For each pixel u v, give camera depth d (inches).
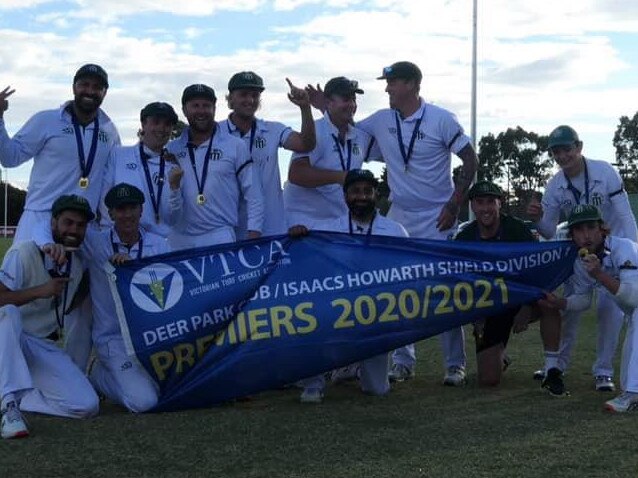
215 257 219.9
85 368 229.9
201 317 214.2
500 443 174.2
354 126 281.1
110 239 220.8
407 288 221.1
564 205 266.2
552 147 258.4
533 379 263.1
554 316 233.0
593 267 214.4
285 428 189.2
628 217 260.2
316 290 218.7
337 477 149.8
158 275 216.1
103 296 220.7
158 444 174.4
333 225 240.7
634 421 195.9
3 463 159.6
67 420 199.2
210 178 247.6
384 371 232.7
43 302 203.9
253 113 260.8
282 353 215.8
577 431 185.2
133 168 243.3
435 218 281.1
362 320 218.4
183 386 212.5
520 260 225.3
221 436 181.5
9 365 184.1
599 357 244.2
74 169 237.8
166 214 242.7
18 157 231.6
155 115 239.8
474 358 317.4
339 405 218.5
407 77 273.9
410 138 275.7
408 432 184.7
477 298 223.3
